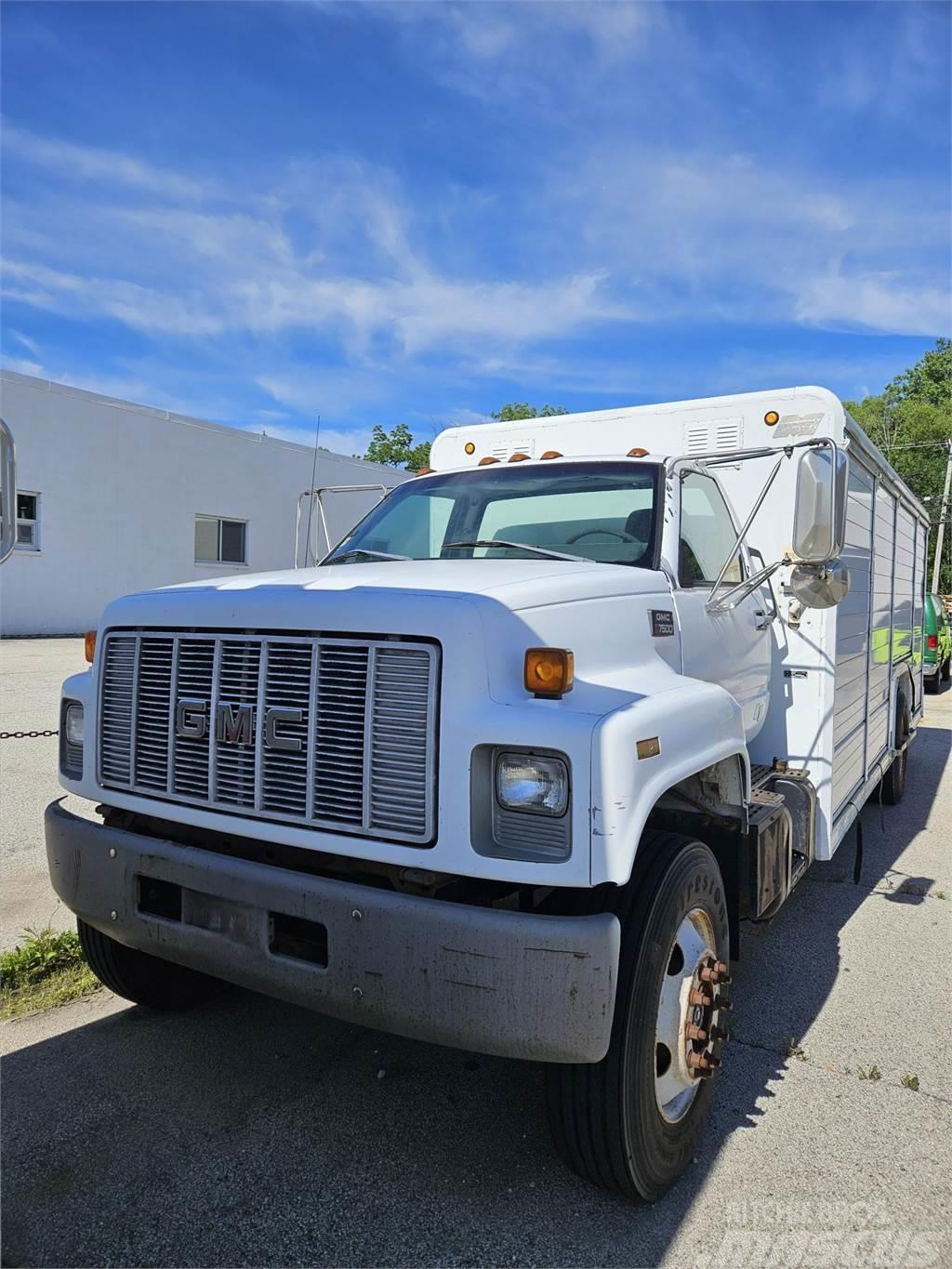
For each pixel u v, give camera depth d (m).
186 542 21.02
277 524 23.00
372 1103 3.21
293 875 2.60
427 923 2.37
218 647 2.79
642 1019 2.58
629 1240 2.55
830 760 4.60
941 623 16.81
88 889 3.07
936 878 6.00
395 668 2.49
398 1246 2.51
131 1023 3.79
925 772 9.57
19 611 18.02
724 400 4.82
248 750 2.72
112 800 3.10
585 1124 2.56
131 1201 2.66
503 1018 2.32
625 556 3.60
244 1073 3.39
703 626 3.65
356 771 2.53
